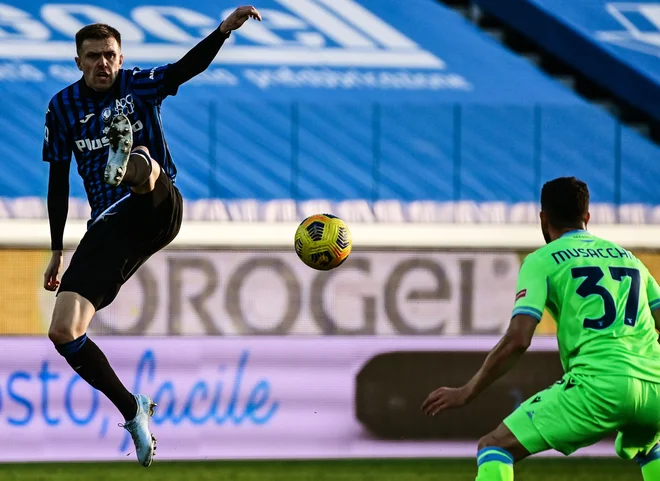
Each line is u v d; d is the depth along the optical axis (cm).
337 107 3481
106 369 1295
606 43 3816
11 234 2819
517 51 3856
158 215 1276
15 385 2400
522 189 3412
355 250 2602
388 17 3706
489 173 3431
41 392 2405
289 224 2873
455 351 2580
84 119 1334
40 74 3444
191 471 2314
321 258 1616
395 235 2934
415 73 3628
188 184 3275
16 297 2531
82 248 1294
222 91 3488
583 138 3528
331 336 2548
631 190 3453
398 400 2539
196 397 2472
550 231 1351
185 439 2445
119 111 1325
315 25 3656
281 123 3447
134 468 2333
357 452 2503
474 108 3538
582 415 1205
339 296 2586
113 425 2409
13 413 2388
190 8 3616
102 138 1336
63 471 2289
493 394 2541
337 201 3291
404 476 2289
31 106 3369
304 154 3397
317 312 2577
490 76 3641
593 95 3834
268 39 3606
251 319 2553
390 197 3334
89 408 2409
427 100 3562
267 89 3522
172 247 2542
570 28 3812
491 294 2641
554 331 2631
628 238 3047
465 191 3381
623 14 3856
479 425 2531
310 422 2497
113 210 1308
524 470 2348
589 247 1284
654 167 3500
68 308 1240
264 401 2491
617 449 1305
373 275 2603
